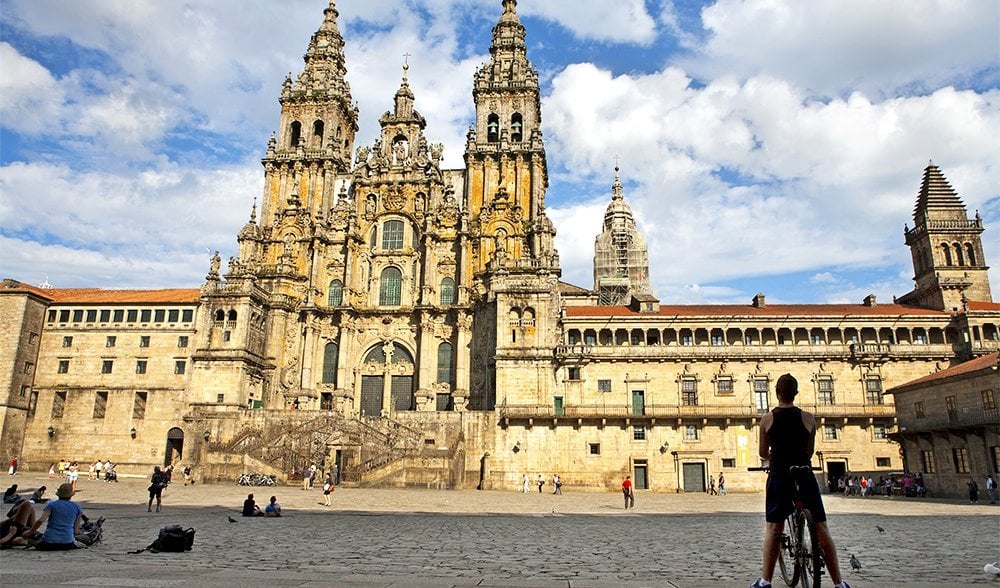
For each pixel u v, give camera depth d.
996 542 20.70
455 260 82.38
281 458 60.50
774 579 11.57
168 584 9.82
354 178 87.00
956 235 77.00
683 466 67.75
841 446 67.69
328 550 17.62
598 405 70.12
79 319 77.00
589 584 11.08
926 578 12.61
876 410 67.62
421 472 59.34
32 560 13.38
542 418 68.50
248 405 74.12
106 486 53.81
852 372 69.81
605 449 68.38
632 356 70.81
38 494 27.27
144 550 16.22
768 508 8.66
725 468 67.50
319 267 82.94
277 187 87.75
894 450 67.31
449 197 84.88
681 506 44.47
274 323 79.69
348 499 44.69
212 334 74.12
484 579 11.82
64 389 74.88
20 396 73.25
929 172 80.31
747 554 17.41
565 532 24.64
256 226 84.69
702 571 13.77
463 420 68.75
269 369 78.69
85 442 73.19
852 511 38.44
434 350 79.25
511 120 87.12
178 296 77.44
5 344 73.00
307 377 78.56
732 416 67.69
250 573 12.02
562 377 71.19
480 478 67.31
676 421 68.56
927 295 77.62
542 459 68.00
